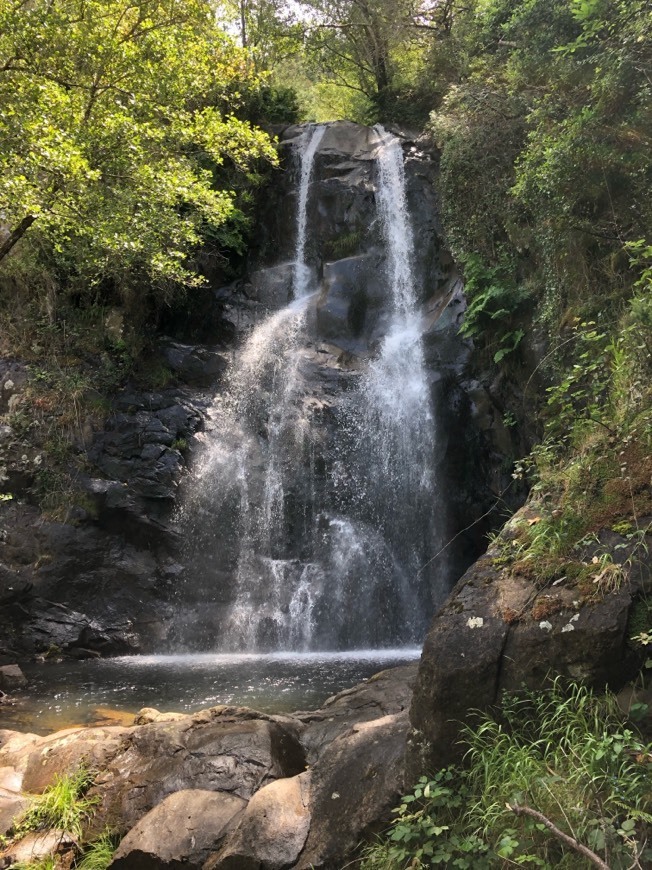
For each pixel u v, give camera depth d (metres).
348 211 15.90
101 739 5.12
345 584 11.94
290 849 3.58
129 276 13.25
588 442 4.39
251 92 17.73
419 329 13.81
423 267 14.86
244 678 8.46
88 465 12.11
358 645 11.63
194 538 11.85
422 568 12.04
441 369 12.70
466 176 12.40
